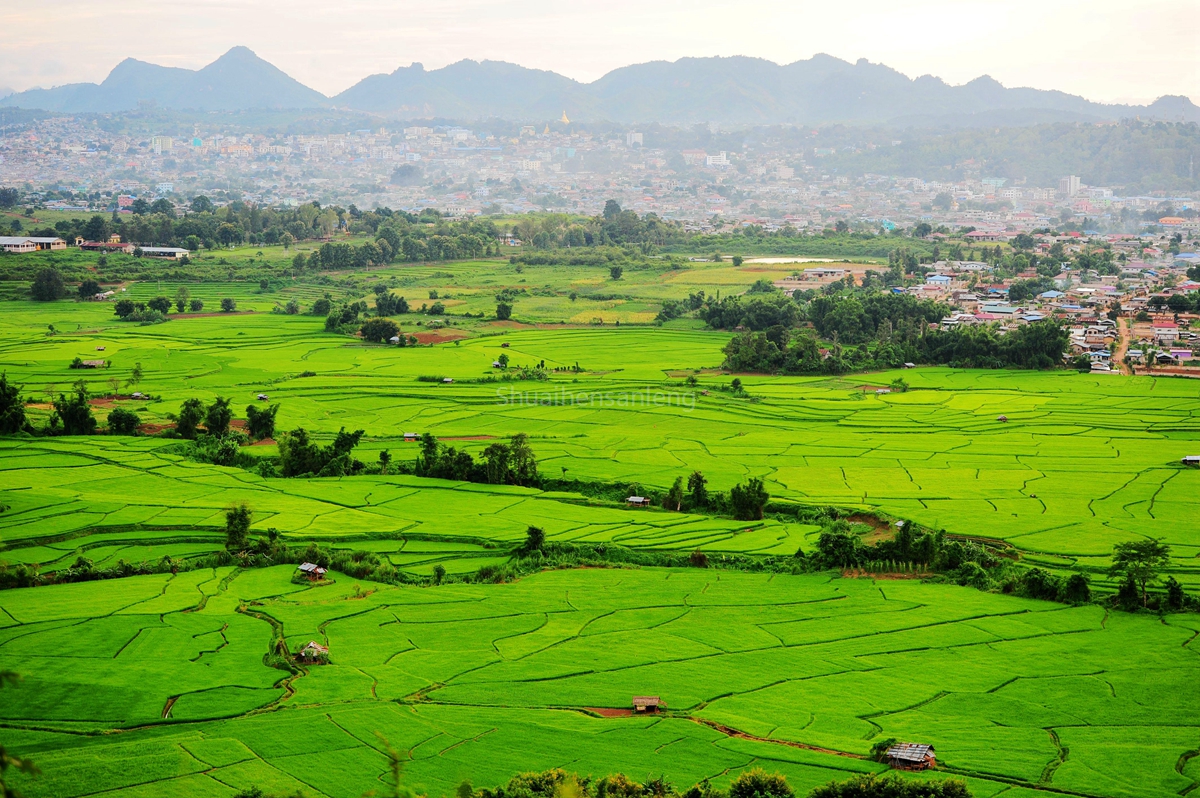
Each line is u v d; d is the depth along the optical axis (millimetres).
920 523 144125
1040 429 199375
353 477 166125
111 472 161250
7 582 117688
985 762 80438
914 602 118500
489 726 84688
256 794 70250
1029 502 153500
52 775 74438
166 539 133750
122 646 100250
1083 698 93188
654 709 89375
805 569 129750
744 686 95125
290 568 127375
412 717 85875
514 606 115625
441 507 151000
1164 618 113500
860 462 176250
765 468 172375
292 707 88375
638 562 132375
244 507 132625
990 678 97562
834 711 90125
